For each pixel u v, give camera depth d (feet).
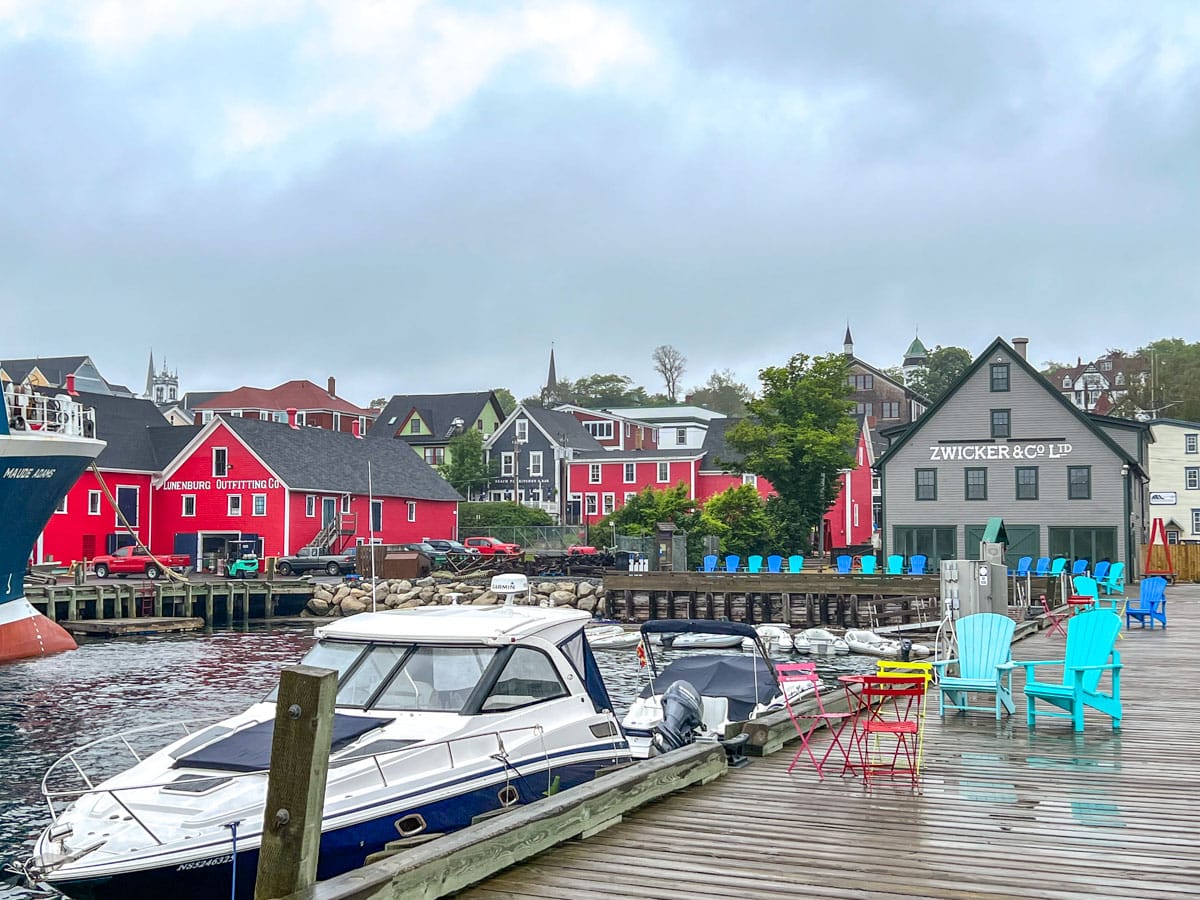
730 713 44.60
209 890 25.04
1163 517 229.04
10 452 86.17
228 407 310.24
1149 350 391.45
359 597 152.56
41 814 45.14
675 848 24.31
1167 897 20.86
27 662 95.25
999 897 20.84
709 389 524.11
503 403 435.94
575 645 35.29
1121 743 36.78
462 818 28.94
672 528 177.99
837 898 20.80
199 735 31.14
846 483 238.07
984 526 159.74
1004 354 159.94
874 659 102.47
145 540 184.75
